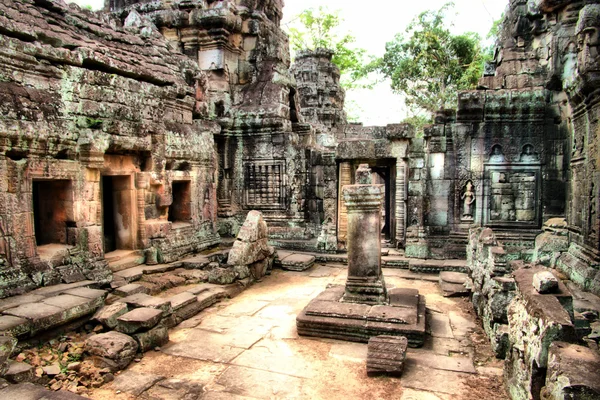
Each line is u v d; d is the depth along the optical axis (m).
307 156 12.79
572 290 7.64
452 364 5.59
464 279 9.20
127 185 9.42
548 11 10.03
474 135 11.27
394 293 7.68
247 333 6.66
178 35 13.65
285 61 15.22
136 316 6.01
